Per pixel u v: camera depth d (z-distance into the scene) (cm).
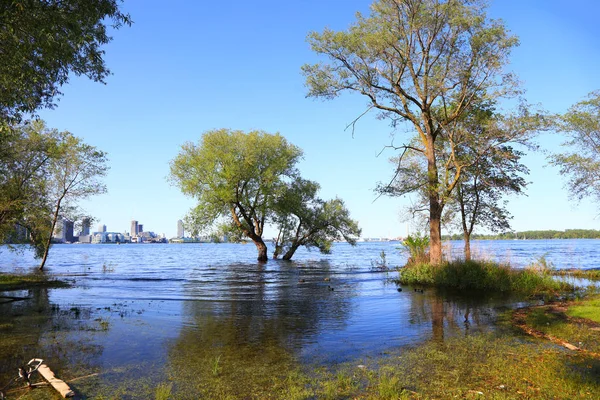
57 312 1309
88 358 785
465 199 2428
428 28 2022
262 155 3941
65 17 889
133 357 793
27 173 2347
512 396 570
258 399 581
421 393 591
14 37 866
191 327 1080
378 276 2652
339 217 4188
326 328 1068
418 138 2569
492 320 1130
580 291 1670
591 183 2416
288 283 2270
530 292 1673
